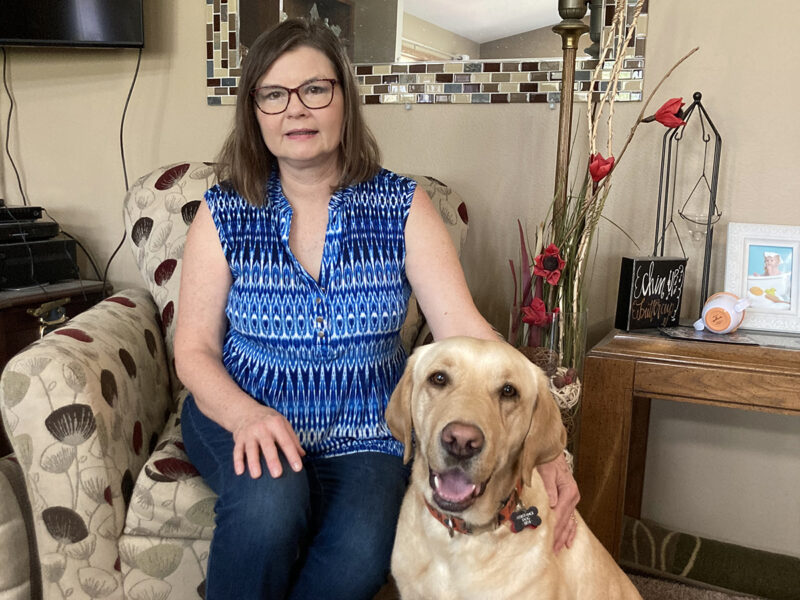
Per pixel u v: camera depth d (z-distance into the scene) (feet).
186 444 4.80
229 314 4.77
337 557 4.20
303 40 4.54
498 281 7.45
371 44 7.42
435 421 3.58
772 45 6.22
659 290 6.07
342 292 4.58
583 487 5.64
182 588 4.68
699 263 6.70
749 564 6.50
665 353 5.43
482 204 7.38
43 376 4.56
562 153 6.04
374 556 4.21
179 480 4.59
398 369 4.88
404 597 4.17
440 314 4.71
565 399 5.33
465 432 3.38
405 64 7.34
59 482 4.60
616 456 5.53
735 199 6.51
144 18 8.07
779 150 6.32
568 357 5.79
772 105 6.29
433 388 3.81
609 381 5.47
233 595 4.06
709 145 6.51
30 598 5.52
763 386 5.10
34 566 5.54
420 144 7.50
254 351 4.70
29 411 4.56
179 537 4.63
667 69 6.54
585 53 6.72
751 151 6.41
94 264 8.91
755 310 6.05
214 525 4.53
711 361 5.26
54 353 4.66
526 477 3.77
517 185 7.22
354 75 4.80
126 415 5.08
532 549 3.88
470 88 7.16
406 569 4.09
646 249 6.84
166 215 6.61
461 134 7.32
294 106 4.47
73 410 4.55
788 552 6.86
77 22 7.84
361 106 4.85
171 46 8.09
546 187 7.11
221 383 4.47
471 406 3.48
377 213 4.75
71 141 8.75
